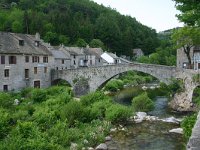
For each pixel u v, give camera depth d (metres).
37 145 16.08
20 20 115.69
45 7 141.88
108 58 91.81
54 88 42.47
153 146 20.27
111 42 120.44
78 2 162.88
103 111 29.91
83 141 20.58
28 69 49.44
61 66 70.94
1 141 17.45
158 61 94.50
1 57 44.34
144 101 34.88
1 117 21.66
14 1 155.62
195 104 35.28
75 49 83.62
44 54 52.66
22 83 48.22
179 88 40.59
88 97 34.44
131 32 133.62
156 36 159.75
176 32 43.75
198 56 53.75
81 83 50.66
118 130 24.94
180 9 15.46
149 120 29.20
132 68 46.34
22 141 16.48
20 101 36.84
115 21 141.12
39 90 38.38
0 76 44.12
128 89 64.06
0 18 120.06
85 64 82.62
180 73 41.06
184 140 20.98
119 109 27.84
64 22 114.94
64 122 22.95
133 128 25.70
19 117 23.78
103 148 19.62
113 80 66.25
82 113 26.25
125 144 20.88
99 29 121.75
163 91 55.22
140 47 132.38
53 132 20.47
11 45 47.47
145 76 89.75
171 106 39.09
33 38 54.94
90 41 117.00
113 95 54.16
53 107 29.12
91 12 157.75
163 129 25.28
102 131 23.47
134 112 30.80
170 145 20.42
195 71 37.94
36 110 27.09
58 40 103.69
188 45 47.00
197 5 14.86
